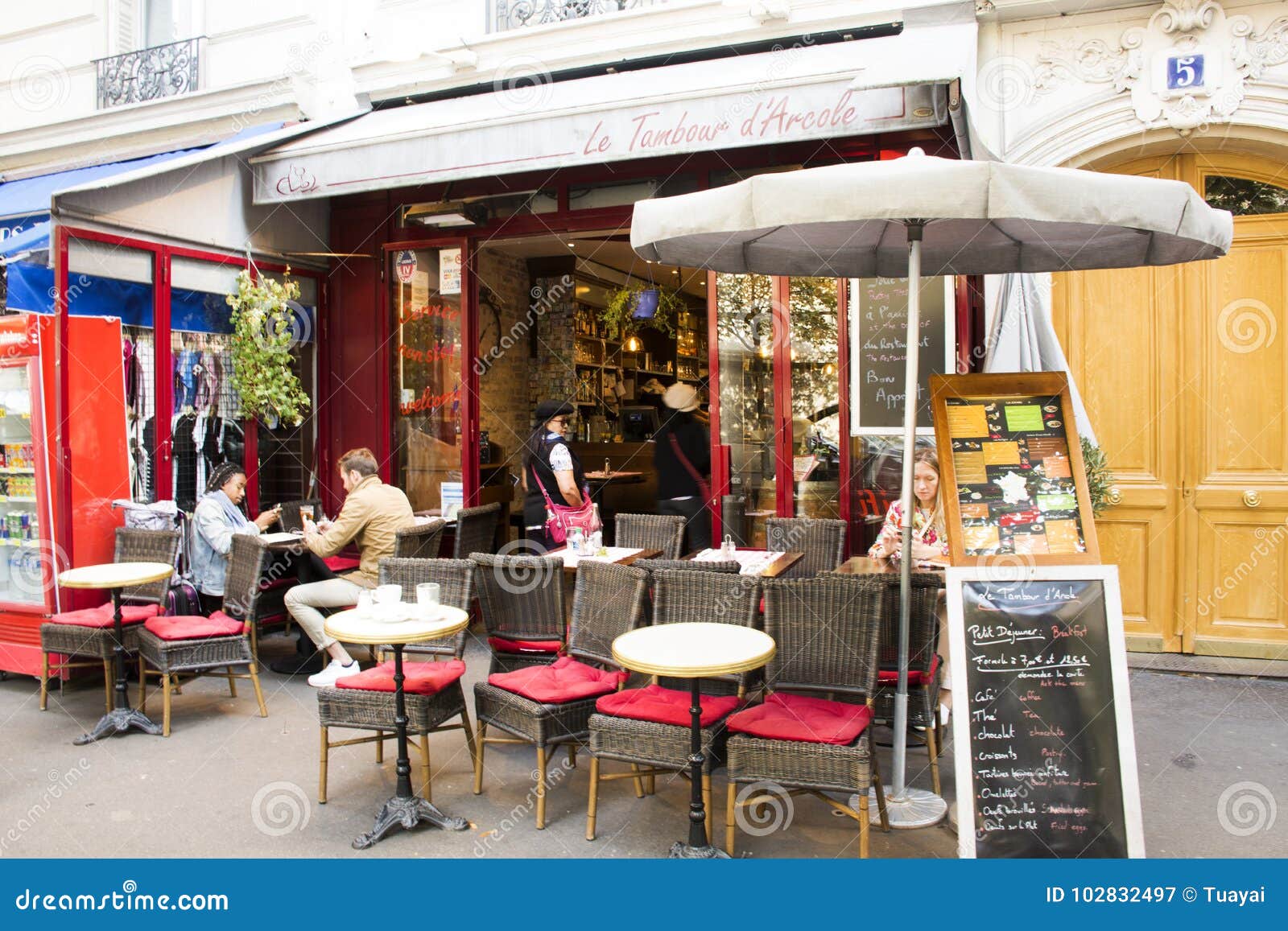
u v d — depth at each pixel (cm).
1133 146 574
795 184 321
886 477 625
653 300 1062
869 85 496
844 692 381
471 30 752
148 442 662
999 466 371
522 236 739
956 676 339
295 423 783
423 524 612
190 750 477
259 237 739
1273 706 512
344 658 567
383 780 436
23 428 593
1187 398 593
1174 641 601
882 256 464
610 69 693
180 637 503
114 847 369
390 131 670
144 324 655
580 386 1106
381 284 785
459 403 757
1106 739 332
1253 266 582
